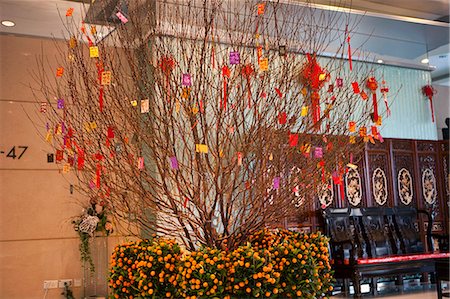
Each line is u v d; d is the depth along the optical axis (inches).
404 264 289.9
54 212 263.0
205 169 130.3
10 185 257.4
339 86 153.8
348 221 307.1
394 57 346.3
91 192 143.7
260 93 134.6
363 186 323.9
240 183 130.6
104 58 137.6
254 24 148.3
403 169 341.4
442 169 353.1
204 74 125.4
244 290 117.0
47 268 259.6
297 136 125.7
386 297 281.0
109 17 154.7
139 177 132.4
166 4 141.6
